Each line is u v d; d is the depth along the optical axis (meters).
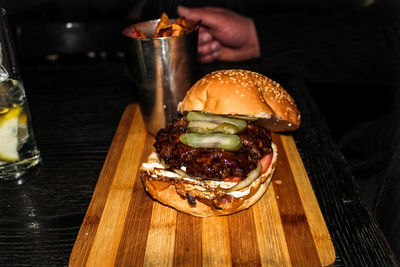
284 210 0.28
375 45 0.50
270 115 0.30
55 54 0.53
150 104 0.36
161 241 0.26
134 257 0.24
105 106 0.43
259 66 0.51
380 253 0.25
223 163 0.27
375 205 0.31
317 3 0.63
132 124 0.40
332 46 0.51
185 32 0.33
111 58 0.53
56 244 0.25
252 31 0.52
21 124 0.31
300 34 0.51
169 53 0.32
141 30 0.36
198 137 0.28
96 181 0.32
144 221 0.28
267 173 0.29
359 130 0.40
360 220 0.27
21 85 0.30
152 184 0.28
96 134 0.38
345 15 0.53
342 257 0.24
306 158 0.35
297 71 0.51
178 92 0.35
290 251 0.25
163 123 0.36
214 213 0.27
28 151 0.32
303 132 0.39
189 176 0.28
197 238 0.26
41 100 0.45
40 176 0.32
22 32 0.52
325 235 0.26
